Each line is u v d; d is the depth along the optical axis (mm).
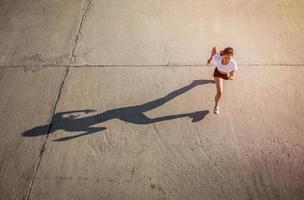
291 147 4809
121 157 4770
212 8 7270
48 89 5746
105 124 5195
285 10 7152
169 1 7523
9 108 5465
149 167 4641
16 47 6547
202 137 4973
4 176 4605
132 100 5516
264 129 5039
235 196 4320
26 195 4414
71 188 4465
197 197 4324
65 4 7551
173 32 6727
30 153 4859
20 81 5895
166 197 4336
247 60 6090
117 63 6141
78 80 5871
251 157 4707
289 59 6086
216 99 5105
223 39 6531
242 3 7387
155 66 6055
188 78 5824
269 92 5551
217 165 4633
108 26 6930
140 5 7438
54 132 5113
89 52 6383
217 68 5094
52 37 6738
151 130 5086
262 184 4422
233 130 5043
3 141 5012
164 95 5570
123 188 4441
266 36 6559
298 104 5359
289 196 4305
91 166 4684
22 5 7555
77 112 5367
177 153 4789
